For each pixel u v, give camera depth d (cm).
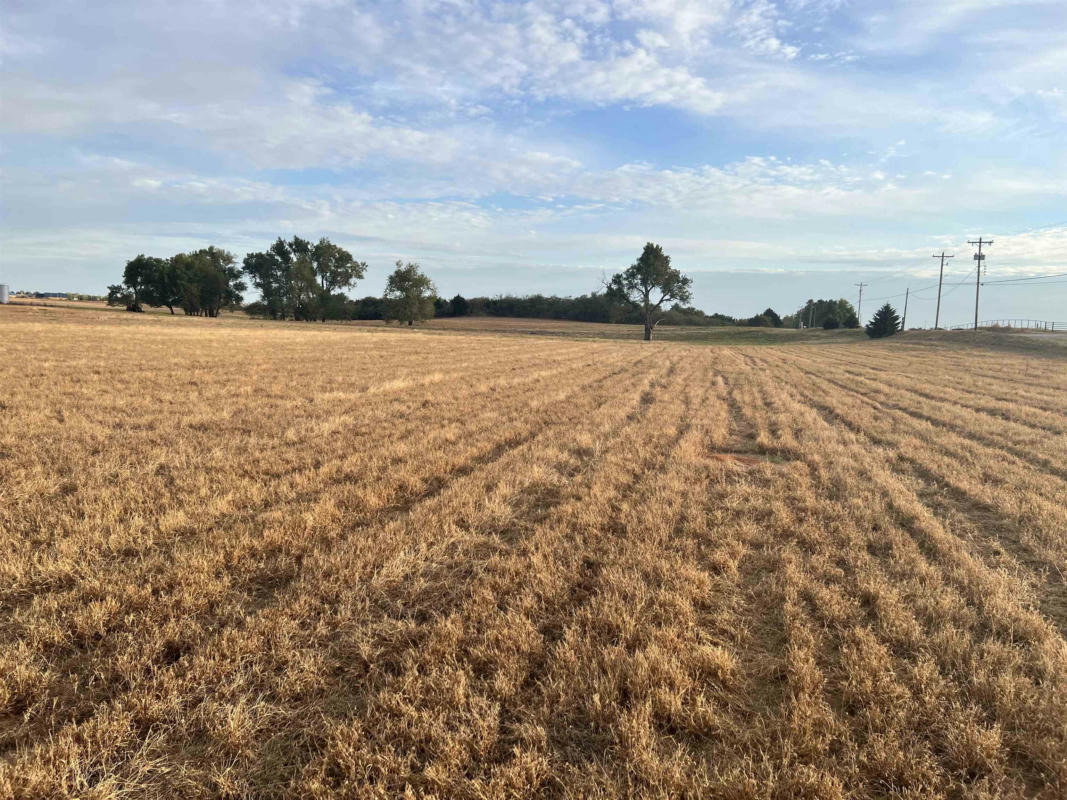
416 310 9169
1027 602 437
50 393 1213
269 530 523
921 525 580
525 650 359
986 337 5462
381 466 779
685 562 486
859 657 355
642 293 7962
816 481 777
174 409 1132
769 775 268
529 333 8794
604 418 1239
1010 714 310
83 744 281
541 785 273
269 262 9575
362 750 278
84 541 491
